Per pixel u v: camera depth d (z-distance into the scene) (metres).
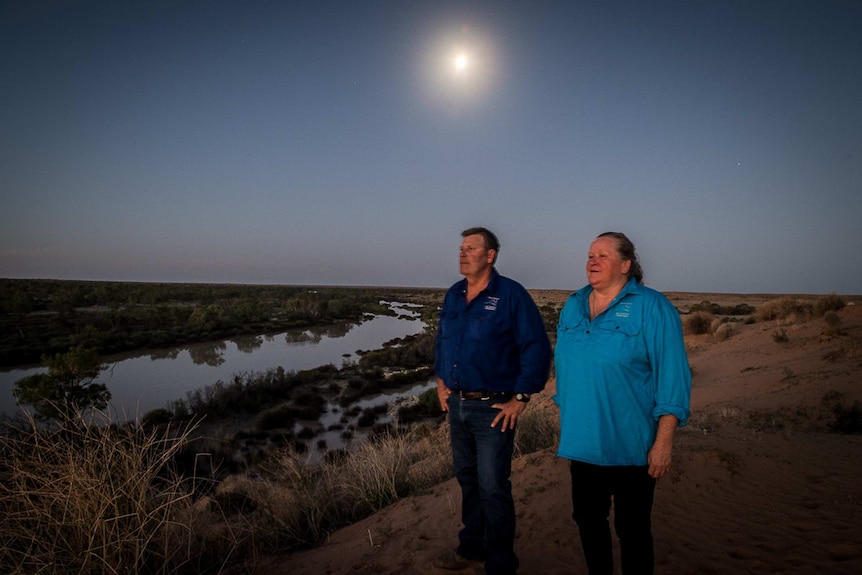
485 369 2.92
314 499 5.01
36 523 2.99
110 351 40.16
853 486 4.12
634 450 2.34
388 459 5.91
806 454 5.00
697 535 3.47
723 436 5.91
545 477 4.80
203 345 45.22
